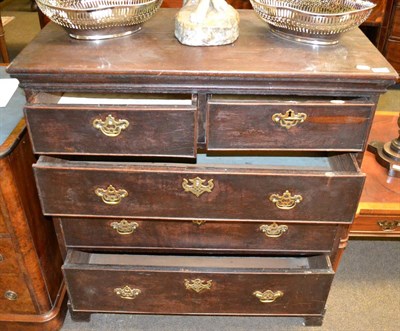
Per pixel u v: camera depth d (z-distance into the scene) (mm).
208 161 1251
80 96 1184
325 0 1256
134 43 1116
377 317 1470
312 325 1430
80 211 1150
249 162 1253
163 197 1122
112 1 1225
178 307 1350
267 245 1266
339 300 1526
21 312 1344
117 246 1275
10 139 1078
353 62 1033
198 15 1075
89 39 1117
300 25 1065
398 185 1480
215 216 1160
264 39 1156
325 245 1264
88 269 1248
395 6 2447
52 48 1080
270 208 1142
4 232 1159
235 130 1026
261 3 1096
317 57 1055
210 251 1287
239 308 1352
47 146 1045
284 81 997
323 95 1040
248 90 1021
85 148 1047
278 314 1375
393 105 2607
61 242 1269
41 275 1285
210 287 1286
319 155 1294
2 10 4047
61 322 1411
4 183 1077
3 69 1446
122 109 984
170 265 1386
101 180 1093
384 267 1664
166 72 973
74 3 1206
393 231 1416
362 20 1075
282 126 1021
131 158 1262
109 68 979
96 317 1455
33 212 1222
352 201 1122
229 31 1089
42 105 989
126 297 1317
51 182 1096
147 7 1105
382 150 1603
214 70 976
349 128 1032
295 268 1292
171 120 1001
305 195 1114
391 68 1007
